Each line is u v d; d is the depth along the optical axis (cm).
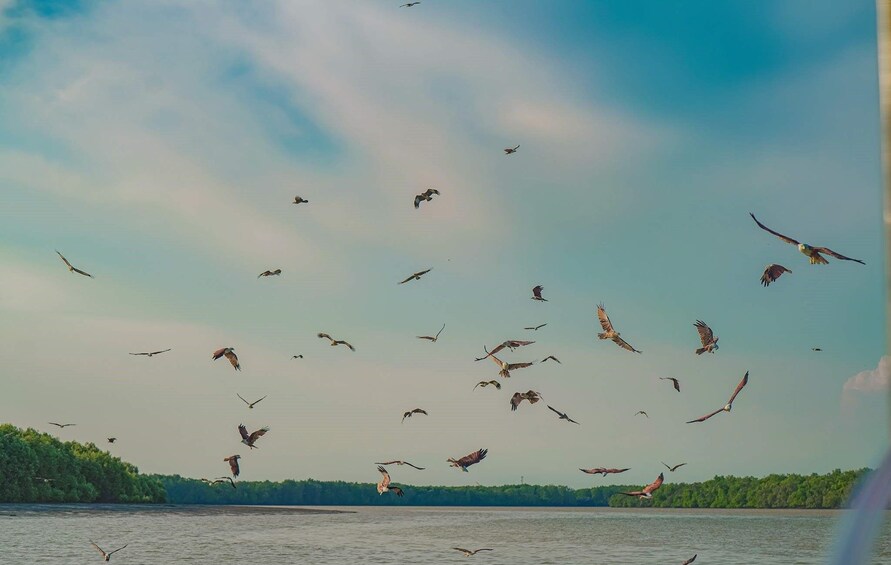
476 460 2806
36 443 17800
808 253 1833
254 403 3241
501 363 3281
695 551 8638
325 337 4381
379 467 3031
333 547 8531
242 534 10369
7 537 8438
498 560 7444
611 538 10788
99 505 18225
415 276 4059
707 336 2453
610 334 2788
